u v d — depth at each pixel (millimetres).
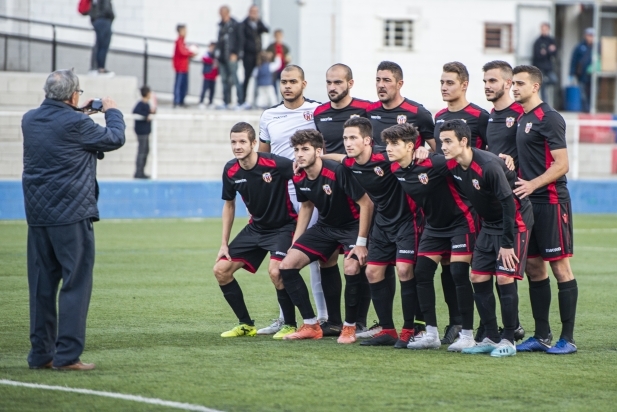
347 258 13023
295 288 13297
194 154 35125
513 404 9531
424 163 11961
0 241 25109
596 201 37562
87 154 10727
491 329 12227
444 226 12359
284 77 14328
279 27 45375
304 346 12711
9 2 37719
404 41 44375
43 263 10789
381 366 11305
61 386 10016
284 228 13789
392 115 13961
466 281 12344
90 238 10797
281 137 14562
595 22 47844
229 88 38594
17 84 35969
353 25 43438
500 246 11930
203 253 23719
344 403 9461
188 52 38594
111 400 9453
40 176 10570
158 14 44062
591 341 13219
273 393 9828
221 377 10570
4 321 14219
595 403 9633
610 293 17906
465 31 45062
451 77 13312
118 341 12859
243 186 13484
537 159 12422
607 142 42344
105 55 36750
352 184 12938
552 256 12289
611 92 48781
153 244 25453
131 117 32750
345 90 13969
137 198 32750
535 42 43281
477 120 13391
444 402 9555
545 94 43562
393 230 12734
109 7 36531
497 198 11594
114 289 17859
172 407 9219
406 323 12672
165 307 15930
